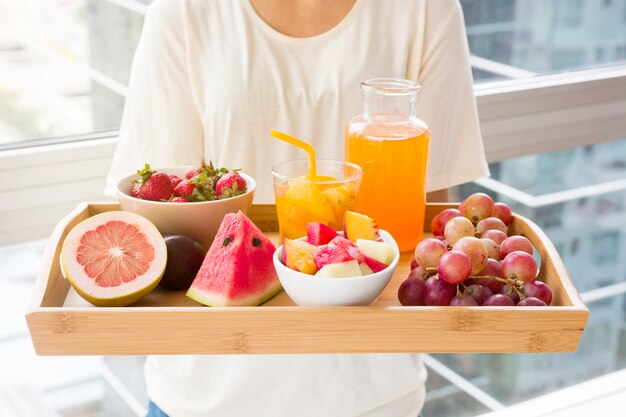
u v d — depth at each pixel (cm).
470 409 237
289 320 90
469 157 147
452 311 90
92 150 180
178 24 136
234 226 97
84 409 208
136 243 98
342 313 90
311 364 131
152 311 89
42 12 175
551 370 249
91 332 90
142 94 140
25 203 177
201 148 144
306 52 137
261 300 96
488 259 98
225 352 91
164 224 103
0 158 172
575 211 252
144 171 106
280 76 137
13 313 198
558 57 235
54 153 176
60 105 183
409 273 106
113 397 210
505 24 224
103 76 187
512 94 222
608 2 236
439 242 97
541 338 91
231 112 137
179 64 138
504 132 225
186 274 98
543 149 233
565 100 230
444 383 236
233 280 93
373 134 108
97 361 208
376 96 109
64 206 181
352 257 91
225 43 137
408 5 137
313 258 92
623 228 260
